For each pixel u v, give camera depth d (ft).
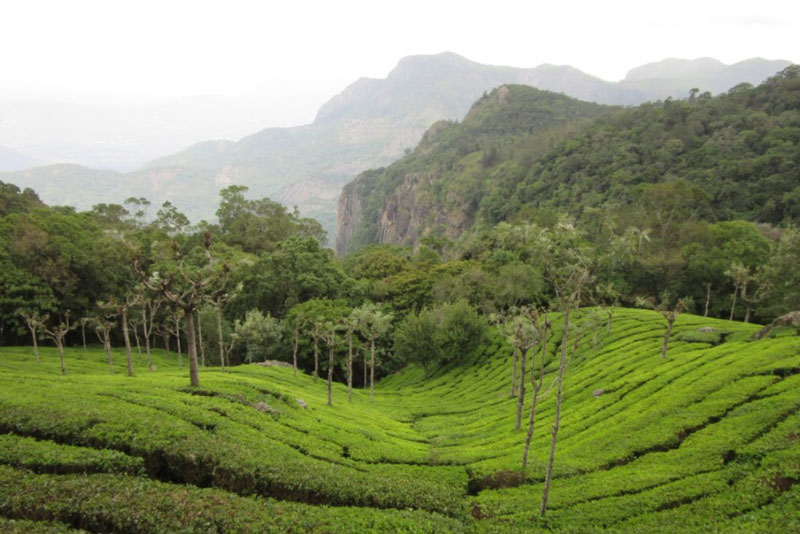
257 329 231.30
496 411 161.79
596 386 153.17
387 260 379.14
